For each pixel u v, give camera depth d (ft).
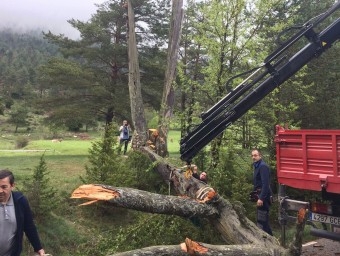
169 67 37.88
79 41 84.89
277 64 21.03
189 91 37.04
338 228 22.26
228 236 19.02
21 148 94.22
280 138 24.49
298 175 23.40
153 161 30.22
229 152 30.94
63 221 27.25
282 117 39.17
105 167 30.94
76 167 47.42
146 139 35.50
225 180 29.01
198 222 22.02
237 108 20.90
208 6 35.65
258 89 20.92
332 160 21.59
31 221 13.08
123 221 29.45
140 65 80.43
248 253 16.15
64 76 79.41
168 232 22.48
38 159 59.21
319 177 22.12
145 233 22.53
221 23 34.45
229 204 19.84
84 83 78.59
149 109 84.33
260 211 24.12
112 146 32.24
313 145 22.61
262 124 37.19
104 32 82.53
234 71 35.53
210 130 20.92
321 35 20.97
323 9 46.11
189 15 41.14
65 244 25.02
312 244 27.43
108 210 29.60
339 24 20.94
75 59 91.86
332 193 22.61
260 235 18.16
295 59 20.98
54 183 35.58
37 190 26.20
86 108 79.82
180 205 19.15
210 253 15.56
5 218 12.25
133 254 15.28
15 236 12.44
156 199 18.88
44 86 85.35
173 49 37.88
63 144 102.94
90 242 24.27
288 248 16.33
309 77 45.55
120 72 87.04
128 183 29.78
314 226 23.58
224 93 34.50
